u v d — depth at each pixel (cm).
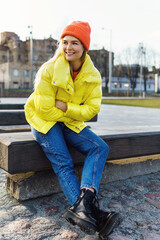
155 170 340
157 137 298
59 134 208
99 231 171
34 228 195
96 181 189
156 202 251
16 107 479
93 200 187
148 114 1142
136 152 281
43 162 224
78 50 200
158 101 2638
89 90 216
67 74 201
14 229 193
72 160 219
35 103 204
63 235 188
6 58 6981
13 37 6906
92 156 201
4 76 6328
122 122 813
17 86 6300
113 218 168
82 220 166
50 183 252
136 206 240
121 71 6056
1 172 327
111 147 262
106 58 6238
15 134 251
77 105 211
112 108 1503
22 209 224
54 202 240
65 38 199
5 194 253
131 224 208
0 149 216
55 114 203
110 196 260
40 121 210
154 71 6053
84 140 209
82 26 200
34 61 5953
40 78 200
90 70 212
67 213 175
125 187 285
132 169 316
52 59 209
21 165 213
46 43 6575
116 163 303
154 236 192
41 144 211
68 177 194
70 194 189
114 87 6888
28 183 238
